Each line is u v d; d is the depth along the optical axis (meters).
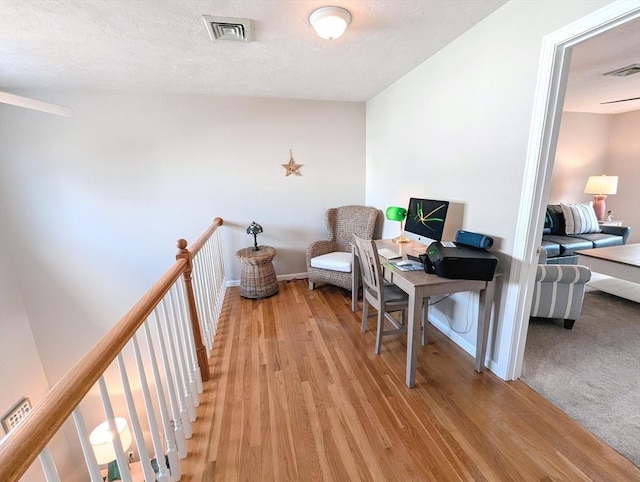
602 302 3.03
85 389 0.77
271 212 3.74
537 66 1.53
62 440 2.99
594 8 1.26
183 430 1.53
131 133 3.19
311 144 3.70
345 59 2.38
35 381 3.07
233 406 1.78
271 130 3.55
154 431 1.18
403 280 1.88
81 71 2.46
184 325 1.72
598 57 2.45
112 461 2.37
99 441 2.36
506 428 1.57
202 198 3.50
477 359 2.00
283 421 1.66
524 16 1.58
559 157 4.66
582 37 1.35
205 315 2.37
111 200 3.25
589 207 4.31
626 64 2.61
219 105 3.36
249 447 1.51
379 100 3.37
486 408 1.71
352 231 3.78
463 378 1.96
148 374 3.18
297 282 3.85
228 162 3.49
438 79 2.32
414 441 1.51
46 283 3.17
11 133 2.88
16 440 0.58
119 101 3.10
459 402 1.76
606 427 1.56
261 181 3.63
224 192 3.55
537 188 1.63
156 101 3.19
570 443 1.47
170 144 3.30
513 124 1.70
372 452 1.46
